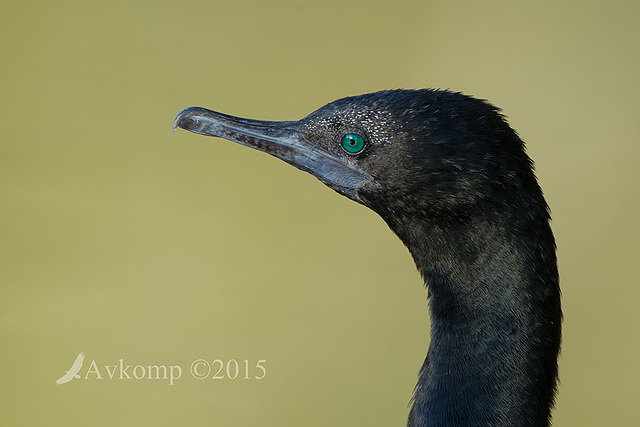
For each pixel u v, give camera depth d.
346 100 3.65
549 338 3.63
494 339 3.63
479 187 3.62
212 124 3.67
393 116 3.64
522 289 3.63
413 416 3.64
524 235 3.63
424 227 3.63
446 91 3.64
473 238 3.63
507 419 3.63
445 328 3.64
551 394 3.64
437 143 3.63
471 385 3.63
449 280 3.64
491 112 3.63
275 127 3.66
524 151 3.63
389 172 3.64
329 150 3.65
